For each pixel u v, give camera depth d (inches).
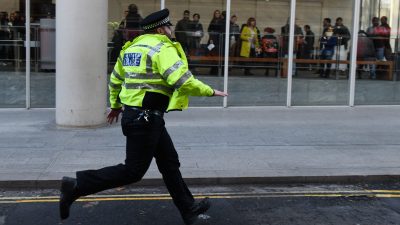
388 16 643.5
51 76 598.2
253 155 380.8
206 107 616.7
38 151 387.2
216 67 618.2
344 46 638.5
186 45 611.5
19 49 590.9
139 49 226.7
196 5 609.0
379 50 645.3
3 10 585.9
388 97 654.5
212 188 313.6
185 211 241.1
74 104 472.7
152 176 317.1
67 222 252.7
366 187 320.8
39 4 589.3
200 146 408.8
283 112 592.4
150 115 225.5
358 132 474.6
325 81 640.4
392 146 417.1
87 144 412.5
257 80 627.5
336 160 368.5
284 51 629.0
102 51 478.9
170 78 217.2
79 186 228.2
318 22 631.2
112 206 277.4
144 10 602.9
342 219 260.1
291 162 360.8
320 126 503.8
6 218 257.8
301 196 299.0
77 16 461.1
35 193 301.4
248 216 263.0
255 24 620.4
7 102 596.4
